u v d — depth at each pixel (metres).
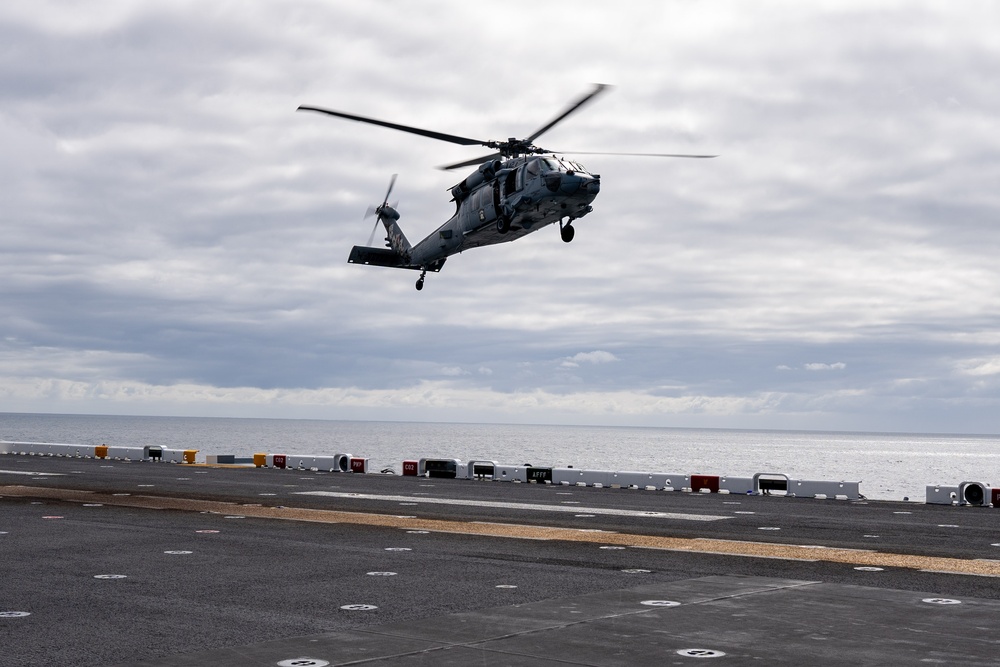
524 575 13.19
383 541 16.97
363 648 8.88
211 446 146.12
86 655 8.65
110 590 11.97
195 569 13.66
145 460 46.75
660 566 14.09
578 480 33.28
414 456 114.69
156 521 19.94
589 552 15.61
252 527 19.02
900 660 8.44
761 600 11.27
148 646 8.99
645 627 9.77
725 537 17.84
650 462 118.94
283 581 12.66
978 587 12.21
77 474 35.03
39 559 14.59
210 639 9.27
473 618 10.24
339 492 28.31
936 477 95.81
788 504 25.69
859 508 24.59
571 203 29.47
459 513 22.34
